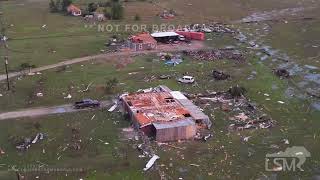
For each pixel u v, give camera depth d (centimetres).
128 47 7019
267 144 4262
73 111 4881
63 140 4288
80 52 6800
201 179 3719
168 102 4797
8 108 4947
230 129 4506
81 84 5603
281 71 6012
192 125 4294
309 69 6238
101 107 4969
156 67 6200
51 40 7412
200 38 7481
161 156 4025
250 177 3759
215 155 4062
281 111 4947
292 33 7956
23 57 6569
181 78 5719
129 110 4641
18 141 4244
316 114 4891
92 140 4288
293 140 4341
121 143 4231
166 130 4216
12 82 5650
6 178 3688
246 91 5406
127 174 3775
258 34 7919
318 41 7475
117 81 5600
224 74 5834
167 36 7325
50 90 5428
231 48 7088
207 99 5169
